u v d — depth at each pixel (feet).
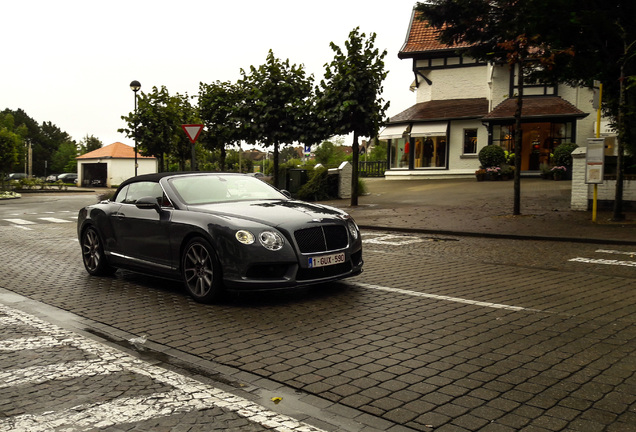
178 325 18.12
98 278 27.04
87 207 28.22
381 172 124.67
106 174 192.34
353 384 12.74
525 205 56.54
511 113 89.51
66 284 25.61
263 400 11.95
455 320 18.24
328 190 76.74
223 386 12.81
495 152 87.86
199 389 12.60
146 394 12.35
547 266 28.81
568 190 67.26
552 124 90.58
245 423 10.78
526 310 19.48
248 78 67.21
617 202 44.47
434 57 105.19
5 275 28.37
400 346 15.52
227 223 20.38
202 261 21.11
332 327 17.51
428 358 14.48
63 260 33.32
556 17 41.81
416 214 54.34
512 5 48.39
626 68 43.24
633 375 13.10
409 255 32.83
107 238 26.35
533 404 11.50
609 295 21.84
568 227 42.29
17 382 13.19
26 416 11.23
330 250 20.98
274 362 14.34
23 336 17.08
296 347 15.57
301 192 77.51
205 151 85.92
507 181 83.97
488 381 12.82
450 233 42.83
